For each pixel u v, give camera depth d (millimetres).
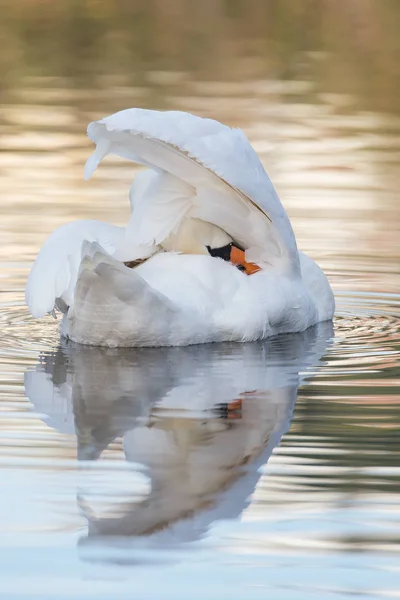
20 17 42531
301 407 10500
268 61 36656
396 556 7578
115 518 8062
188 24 42719
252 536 7867
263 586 7234
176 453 9305
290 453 9305
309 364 12039
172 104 29672
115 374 11617
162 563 7504
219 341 12773
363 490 8500
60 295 12031
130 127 11359
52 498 8398
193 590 7168
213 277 12680
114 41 39375
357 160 24859
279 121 28391
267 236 13156
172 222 12719
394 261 17219
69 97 30984
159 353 12422
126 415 10289
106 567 7434
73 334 12680
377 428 9844
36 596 7086
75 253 12305
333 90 32531
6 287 15484
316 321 13961
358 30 41344
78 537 7797
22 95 31359
